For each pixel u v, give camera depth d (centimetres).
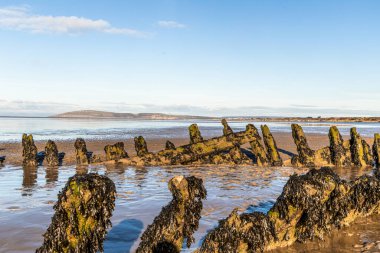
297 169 1859
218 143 2023
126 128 6406
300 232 731
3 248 674
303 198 693
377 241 748
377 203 920
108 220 495
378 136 1995
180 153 1984
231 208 991
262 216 677
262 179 1490
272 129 5919
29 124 9206
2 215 898
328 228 786
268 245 684
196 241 725
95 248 481
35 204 1019
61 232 469
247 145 2831
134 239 731
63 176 1587
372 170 1872
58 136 4134
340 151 2014
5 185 1341
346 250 698
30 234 754
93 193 477
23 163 1975
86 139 3550
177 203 591
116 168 1866
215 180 1454
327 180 715
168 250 582
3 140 3609
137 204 1015
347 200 829
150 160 1978
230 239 627
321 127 7125
